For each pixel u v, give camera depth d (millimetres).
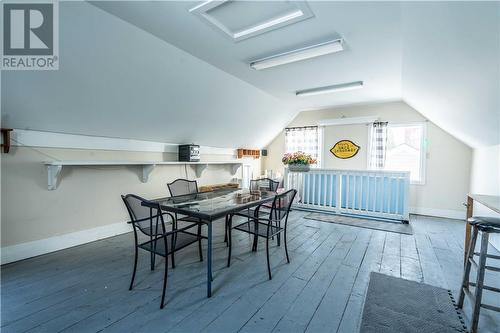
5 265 2469
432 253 2857
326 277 2289
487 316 1753
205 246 3031
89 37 2170
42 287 2066
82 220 3098
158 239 2160
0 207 2467
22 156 2598
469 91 2221
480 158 3852
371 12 1999
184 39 2492
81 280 2188
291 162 4801
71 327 1602
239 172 5902
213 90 3668
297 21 2156
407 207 4105
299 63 3092
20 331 1559
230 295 1987
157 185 4035
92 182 3197
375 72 3369
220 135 5000
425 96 3402
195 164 4707
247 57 2920
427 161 4812
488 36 1355
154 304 1855
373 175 4402
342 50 2701
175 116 3730
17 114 2430
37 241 2715
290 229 3754
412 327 1634
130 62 2576
